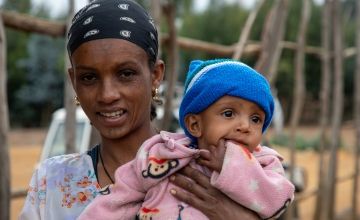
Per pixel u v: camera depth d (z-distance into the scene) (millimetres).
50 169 1810
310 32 26156
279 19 4375
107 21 1649
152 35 1740
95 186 1765
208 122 1654
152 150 1697
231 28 27766
